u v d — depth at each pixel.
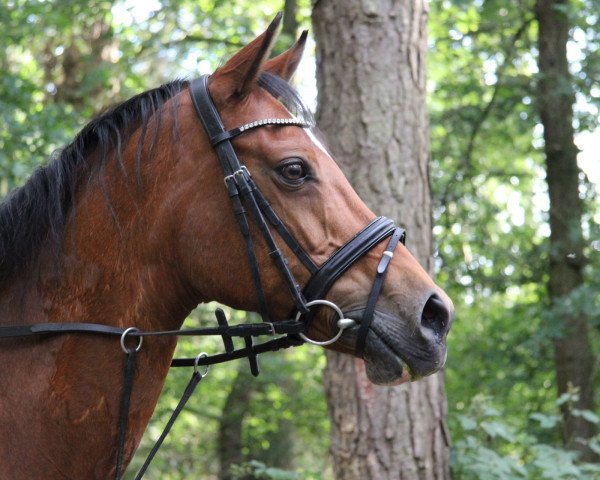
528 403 9.05
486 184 9.95
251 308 2.37
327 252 2.30
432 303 2.29
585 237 8.23
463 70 9.25
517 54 8.98
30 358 2.34
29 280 2.41
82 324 2.33
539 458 4.61
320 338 2.36
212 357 2.50
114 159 2.44
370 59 4.63
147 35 9.42
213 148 2.38
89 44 9.98
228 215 2.35
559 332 7.81
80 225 2.41
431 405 4.48
